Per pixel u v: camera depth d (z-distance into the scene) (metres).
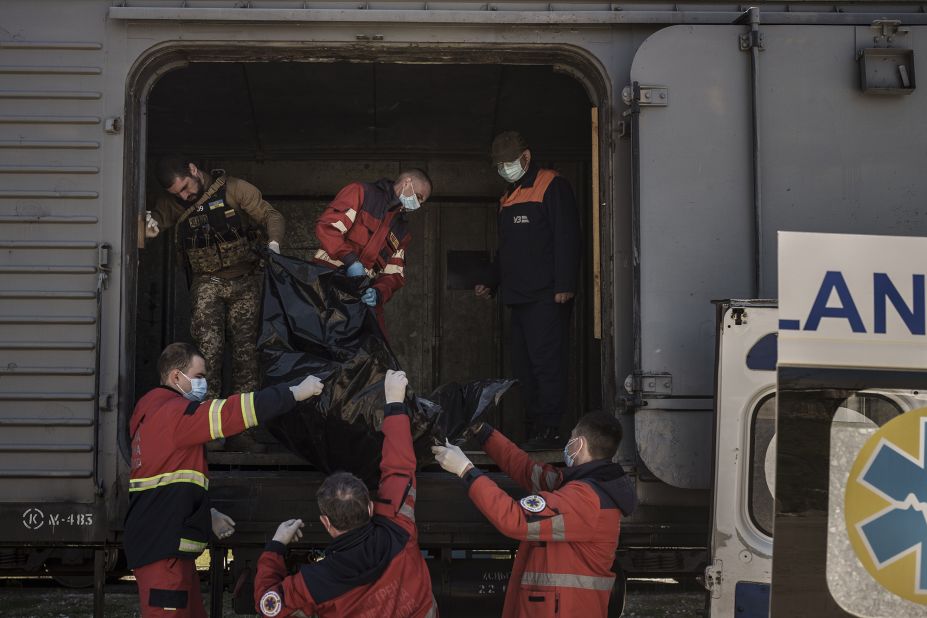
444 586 4.05
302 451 3.62
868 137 3.95
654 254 3.89
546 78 5.81
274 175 6.68
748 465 3.30
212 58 4.13
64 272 3.90
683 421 3.84
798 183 3.93
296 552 4.07
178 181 4.46
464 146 6.62
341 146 6.59
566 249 4.75
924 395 2.33
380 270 4.30
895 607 2.30
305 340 3.70
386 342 3.91
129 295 3.96
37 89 3.96
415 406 3.35
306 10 3.98
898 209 3.95
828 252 2.34
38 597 5.40
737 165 3.92
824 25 3.96
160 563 3.28
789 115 3.93
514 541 3.93
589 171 6.64
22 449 3.83
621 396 3.89
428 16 3.98
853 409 2.33
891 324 2.34
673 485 3.81
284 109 6.14
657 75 3.93
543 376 4.80
